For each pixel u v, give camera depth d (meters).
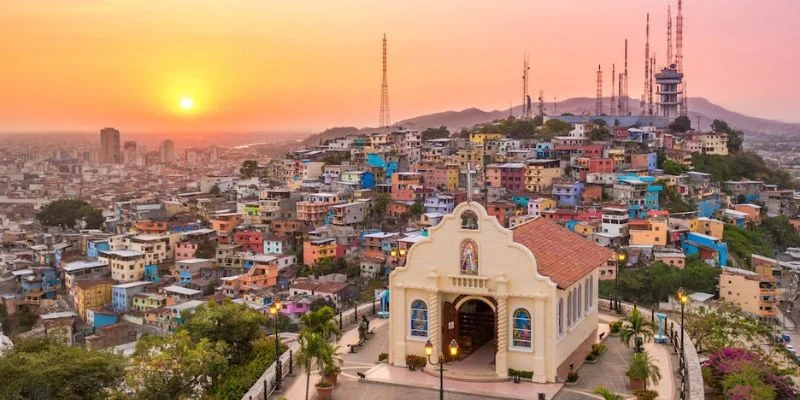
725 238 175.12
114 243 188.50
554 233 58.47
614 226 163.00
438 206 188.75
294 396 46.94
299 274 165.00
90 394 63.75
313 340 46.41
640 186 183.00
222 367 57.12
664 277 142.62
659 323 58.19
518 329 49.47
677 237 167.00
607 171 199.12
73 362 64.25
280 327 131.75
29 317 163.75
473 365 50.84
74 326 150.12
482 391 47.22
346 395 47.19
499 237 49.31
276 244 181.38
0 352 76.69
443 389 46.62
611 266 146.38
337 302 143.38
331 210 190.00
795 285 161.25
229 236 189.88
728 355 58.84
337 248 171.25
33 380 61.88
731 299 145.62
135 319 149.88
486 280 49.44
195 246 184.75
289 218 199.25
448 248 50.59
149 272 175.75
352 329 61.25
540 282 48.44
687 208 186.25
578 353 53.53
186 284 164.50
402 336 51.94
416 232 171.75
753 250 176.75
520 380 48.81
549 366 48.50
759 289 142.25
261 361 56.16
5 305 169.38
